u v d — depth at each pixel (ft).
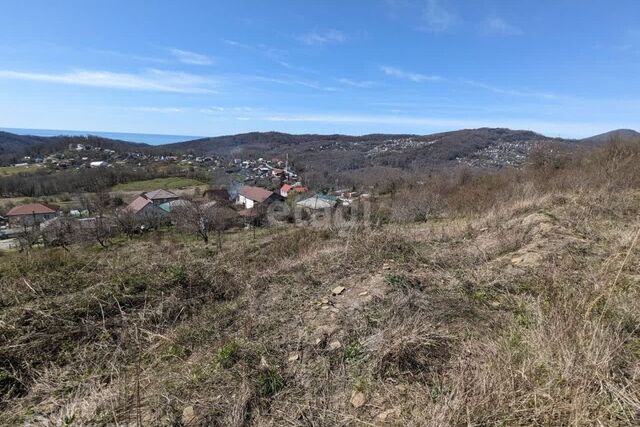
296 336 8.48
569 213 17.30
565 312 7.49
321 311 9.59
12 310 9.73
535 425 5.32
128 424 6.09
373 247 14.70
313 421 5.98
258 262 19.04
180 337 9.06
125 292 11.03
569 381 5.84
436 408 5.64
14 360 7.96
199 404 6.42
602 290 8.68
